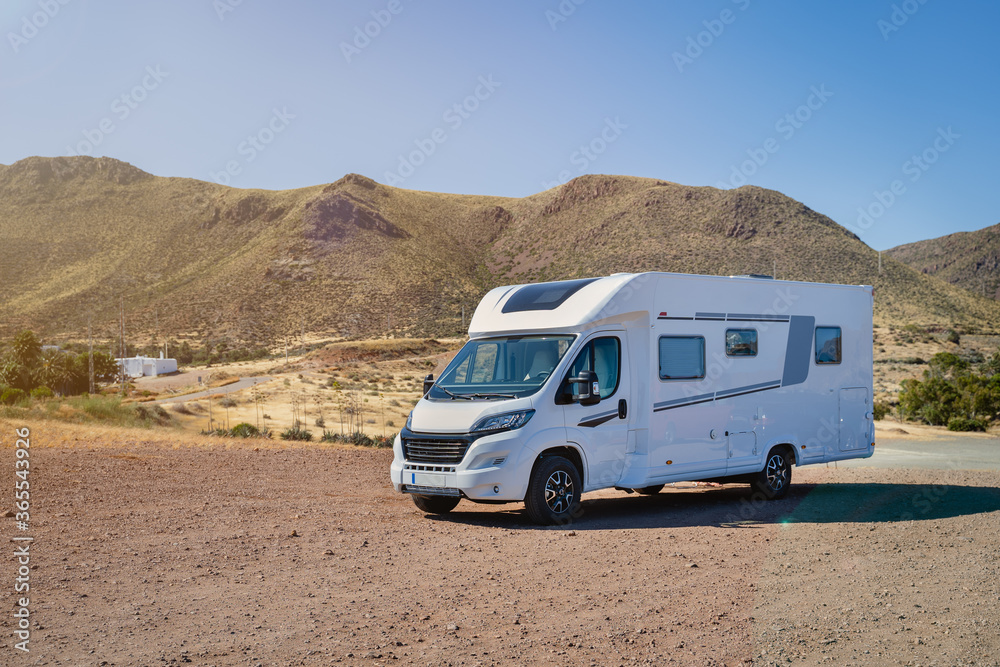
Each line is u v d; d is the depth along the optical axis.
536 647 4.30
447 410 8.91
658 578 5.85
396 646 4.32
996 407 49.53
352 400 59.34
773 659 4.06
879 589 5.41
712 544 7.20
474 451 8.46
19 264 193.38
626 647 4.29
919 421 52.75
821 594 5.30
